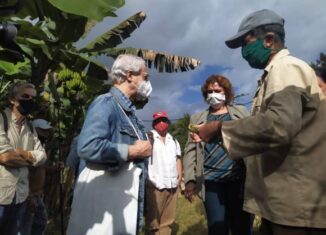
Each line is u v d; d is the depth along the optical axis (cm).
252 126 187
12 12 235
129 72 255
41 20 479
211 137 212
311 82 193
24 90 342
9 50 249
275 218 191
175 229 594
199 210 692
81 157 233
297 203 185
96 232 234
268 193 195
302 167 188
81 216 238
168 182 507
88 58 498
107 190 239
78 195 243
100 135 231
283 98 185
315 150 187
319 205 183
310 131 190
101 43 562
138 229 248
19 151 333
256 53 216
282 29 216
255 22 216
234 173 334
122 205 237
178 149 546
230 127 197
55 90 566
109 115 240
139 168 247
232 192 337
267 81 203
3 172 323
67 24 466
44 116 566
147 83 260
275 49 213
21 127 348
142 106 556
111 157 233
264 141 185
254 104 222
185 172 364
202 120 363
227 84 354
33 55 483
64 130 628
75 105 637
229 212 339
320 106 192
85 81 623
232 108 360
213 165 339
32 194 392
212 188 339
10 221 335
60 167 439
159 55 608
